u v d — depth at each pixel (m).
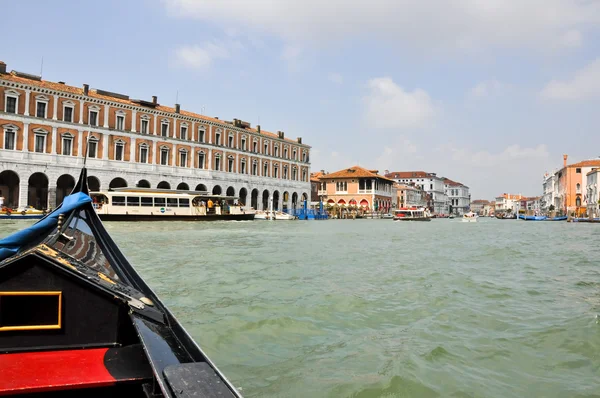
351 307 8.16
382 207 91.38
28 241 4.34
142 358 3.39
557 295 9.41
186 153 50.84
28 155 37.44
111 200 35.91
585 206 81.31
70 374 3.02
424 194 139.88
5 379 2.89
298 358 5.57
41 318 3.39
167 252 15.80
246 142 59.84
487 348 5.97
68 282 3.47
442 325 7.07
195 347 3.42
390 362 5.38
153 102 49.88
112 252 5.54
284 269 12.38
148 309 3.91
